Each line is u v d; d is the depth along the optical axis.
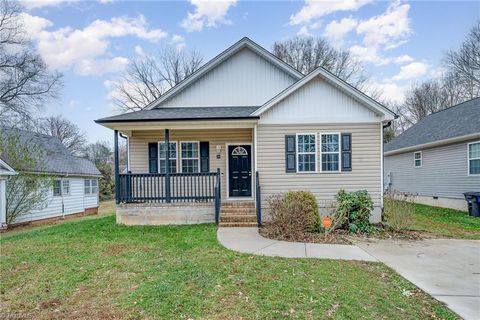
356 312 3.79
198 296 4.22
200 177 10.56
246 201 11.00
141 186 10.28
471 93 28.64
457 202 13.91
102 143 45.88
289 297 4.18
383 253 6.63
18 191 14.16
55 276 5.16
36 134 19.89
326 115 10.16
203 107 12.66
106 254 6.45
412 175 17.69
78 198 19.64
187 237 7.91
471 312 3.87
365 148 10.09
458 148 13.86
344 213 9.06
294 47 31.31
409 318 3.70
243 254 6.27
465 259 6.22
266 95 12.69
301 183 10.13
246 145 11.84
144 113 11.04
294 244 7.31
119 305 4.00
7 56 21.88
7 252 6.76
